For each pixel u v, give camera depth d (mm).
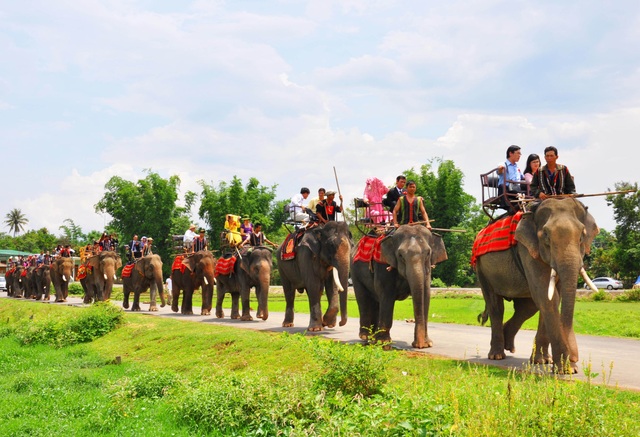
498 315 10836
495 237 10547
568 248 8898
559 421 6129
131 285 28359
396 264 11875
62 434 9234
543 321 9961
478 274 11180
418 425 6641
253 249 19781
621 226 51188
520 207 10203
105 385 12281
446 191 51531
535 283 9469
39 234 110500
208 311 23312
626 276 53062
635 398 7344
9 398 11703
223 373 10883
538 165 10898
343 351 9125
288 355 12023
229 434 8617
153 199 61406
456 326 17328
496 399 6715
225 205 56406
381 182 14383
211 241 57094
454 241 51500
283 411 8469
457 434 6238
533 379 7887
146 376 11789
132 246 29531
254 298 38938
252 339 13805
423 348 11703
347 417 7621
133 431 9062
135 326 19359
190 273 23750
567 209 9195
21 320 27062
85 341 19656
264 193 59281
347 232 15172
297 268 16172
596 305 25984
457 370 8898
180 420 9469
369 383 8773
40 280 39250
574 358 8898
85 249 33094
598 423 6105
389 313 12211
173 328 17594
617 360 10617
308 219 16641
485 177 11219
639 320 18000
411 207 12336
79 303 33688
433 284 49938
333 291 15688
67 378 13344
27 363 16312
